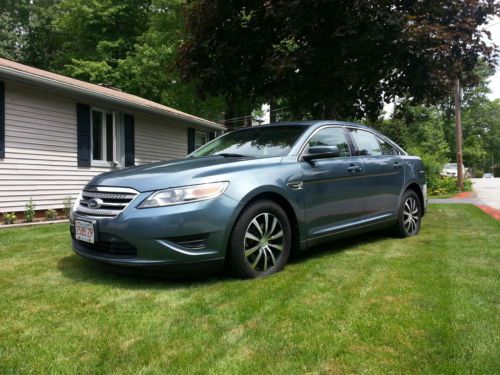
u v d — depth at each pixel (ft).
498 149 182.39
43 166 26.76
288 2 21.50
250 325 7.90
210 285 10.39
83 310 8.70
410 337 7.35
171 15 66.74
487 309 8.61
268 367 6.38
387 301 9.12
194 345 7.10
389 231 17.26
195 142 44.62
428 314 8.36
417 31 20.47
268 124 15.08
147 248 9.84
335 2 21.43
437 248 14.79
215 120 80.28
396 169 16.55
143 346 7.06
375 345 7.07
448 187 56.29
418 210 18.13
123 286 10.35
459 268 11.82
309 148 12.71
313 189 12.66
